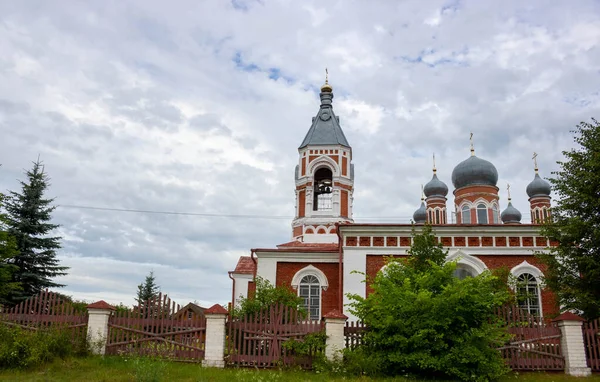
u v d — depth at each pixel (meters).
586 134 21.25
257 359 18.09
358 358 17.09
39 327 18.09
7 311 18.75
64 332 17.45
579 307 19.66
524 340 18.50
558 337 18.61
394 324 17.08
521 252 26.03
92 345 17.83
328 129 40.38
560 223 21.11
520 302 25.31
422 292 16.70
